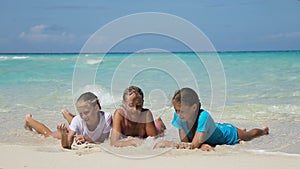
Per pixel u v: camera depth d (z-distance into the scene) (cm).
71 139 521
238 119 678
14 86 1109
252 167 405
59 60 1459
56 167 404
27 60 1568
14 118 701
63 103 837
